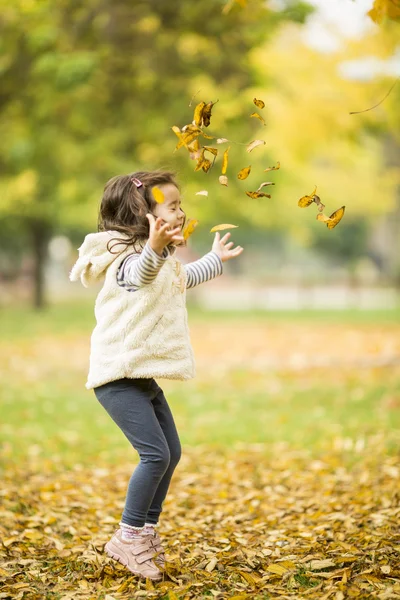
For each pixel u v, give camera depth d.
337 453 7.41
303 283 41.69
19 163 14.30
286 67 12.10
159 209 3.91
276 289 52.34
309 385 12.06
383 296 42.03
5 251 45.03
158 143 13.35
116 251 3.83
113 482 6.56
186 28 11.62
